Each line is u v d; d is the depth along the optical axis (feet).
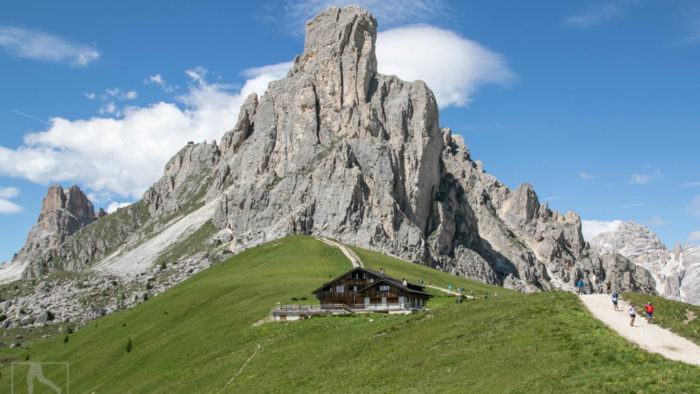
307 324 309.22
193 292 505.25
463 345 205.67
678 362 148.97
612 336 176.14
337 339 271.49
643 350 161.38
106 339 472.44
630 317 195.62
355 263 606.96
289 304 393.09
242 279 526.98
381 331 255.70
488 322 221.25
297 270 569.23
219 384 257.96
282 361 260.62
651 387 136.56
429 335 228.84
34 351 534.37
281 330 311.06
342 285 378.32
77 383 388.57
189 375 291.38
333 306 345.31
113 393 324.39
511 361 177.37
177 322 448.24
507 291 636.89
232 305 427.74
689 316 203.41
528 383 157.48
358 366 220.84
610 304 213.25
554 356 171.22
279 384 228.84
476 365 183.42
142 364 360.48
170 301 508.12
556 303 221.87
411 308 357.61
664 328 181.37
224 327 362.33
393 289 368.07
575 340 178.40
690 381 136.98
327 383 213.05
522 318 213.66
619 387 140.36
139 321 486.79
